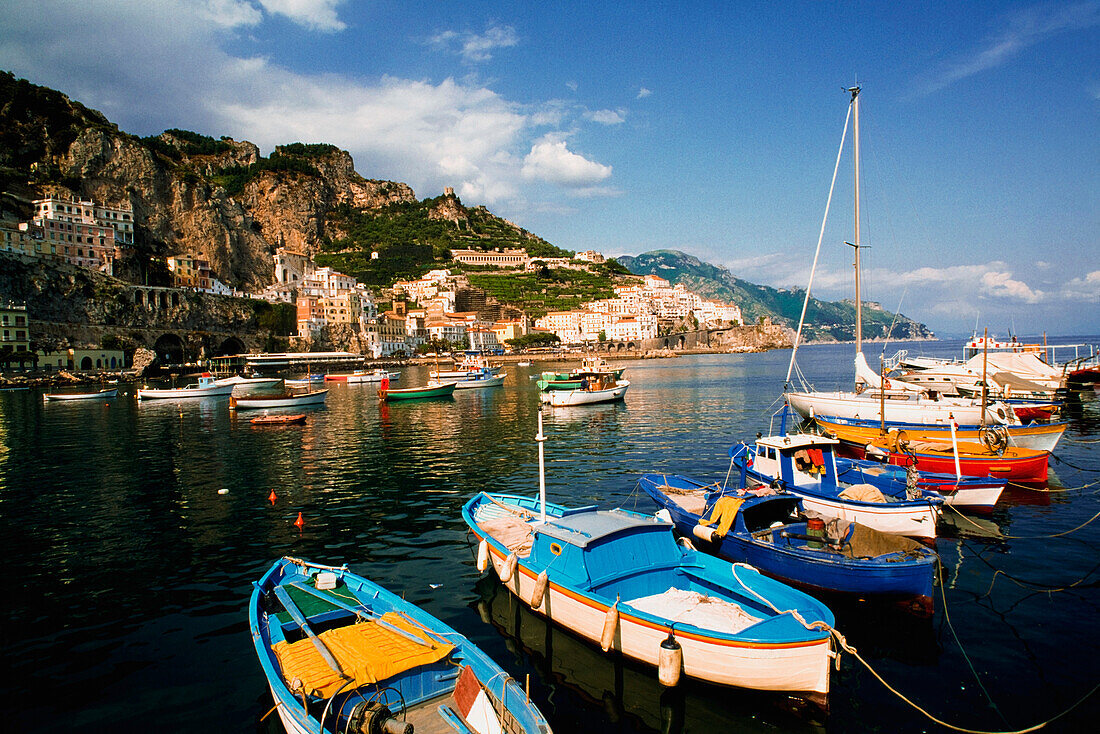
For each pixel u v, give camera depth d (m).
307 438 50.34
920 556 15.99
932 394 43.47
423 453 42.16
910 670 14.04
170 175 184.38
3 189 142.50
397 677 11.56
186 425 60.53
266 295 190.12
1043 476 29.52
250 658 14.51
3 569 20.58
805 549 17.16
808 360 198.38
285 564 17.23
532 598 15.30
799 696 12.40
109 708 12.50
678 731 11.80
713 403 72.00
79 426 60.53
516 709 10.47
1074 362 76.69
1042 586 18.48
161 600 17.89
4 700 12.84
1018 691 13.10
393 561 20.86
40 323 124.12
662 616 14.23
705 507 21.58
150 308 147.62
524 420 59.91
